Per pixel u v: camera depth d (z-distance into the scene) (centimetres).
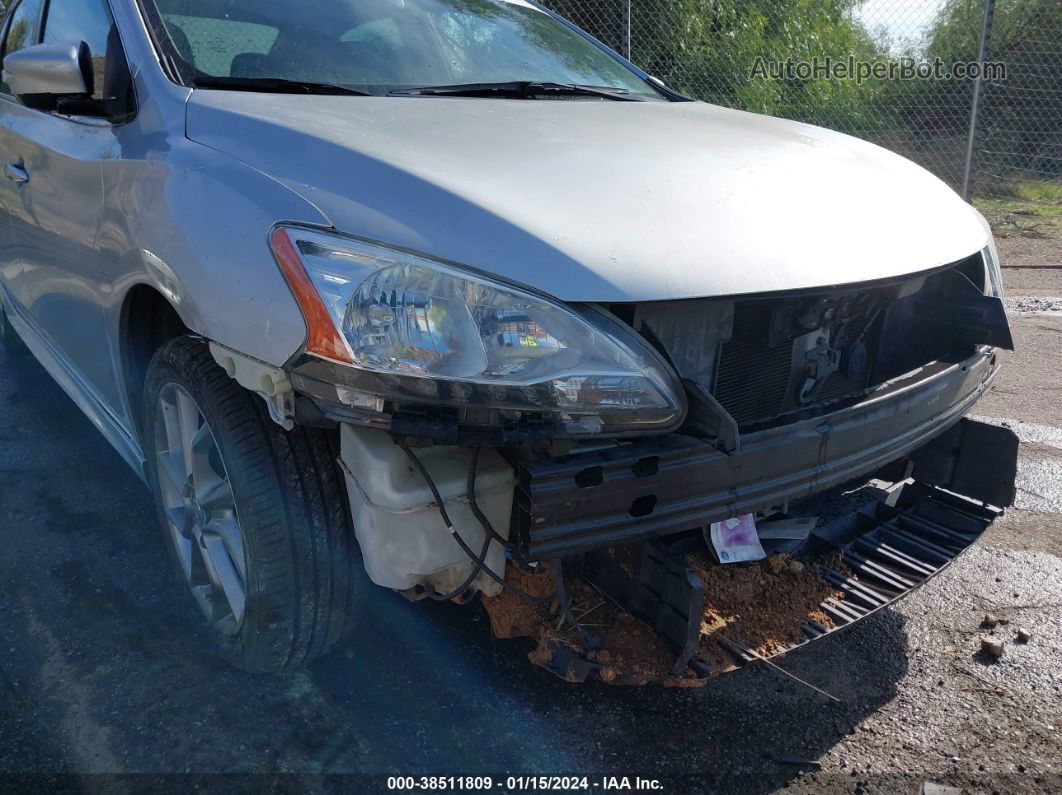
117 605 246
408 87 250
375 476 159
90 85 229
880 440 198
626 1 808
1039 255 759
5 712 205
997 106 986
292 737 199
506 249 158
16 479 320
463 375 152
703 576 204
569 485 158
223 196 180
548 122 221
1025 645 241
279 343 161
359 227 163
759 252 172
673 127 236
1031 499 333
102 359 254
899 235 198
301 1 264
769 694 220
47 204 268
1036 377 475
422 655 227
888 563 222
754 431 175
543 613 189
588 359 156
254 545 184
